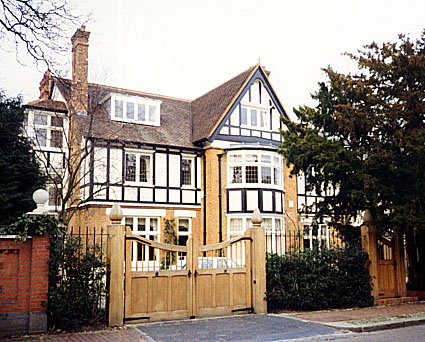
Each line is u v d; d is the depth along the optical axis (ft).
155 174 69.92
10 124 49.01
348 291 39.29
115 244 30.48
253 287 35.40
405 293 43.24
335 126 45.83
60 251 28.78
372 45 45.27
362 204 42.42
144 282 31.45
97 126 66.85
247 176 71.61
